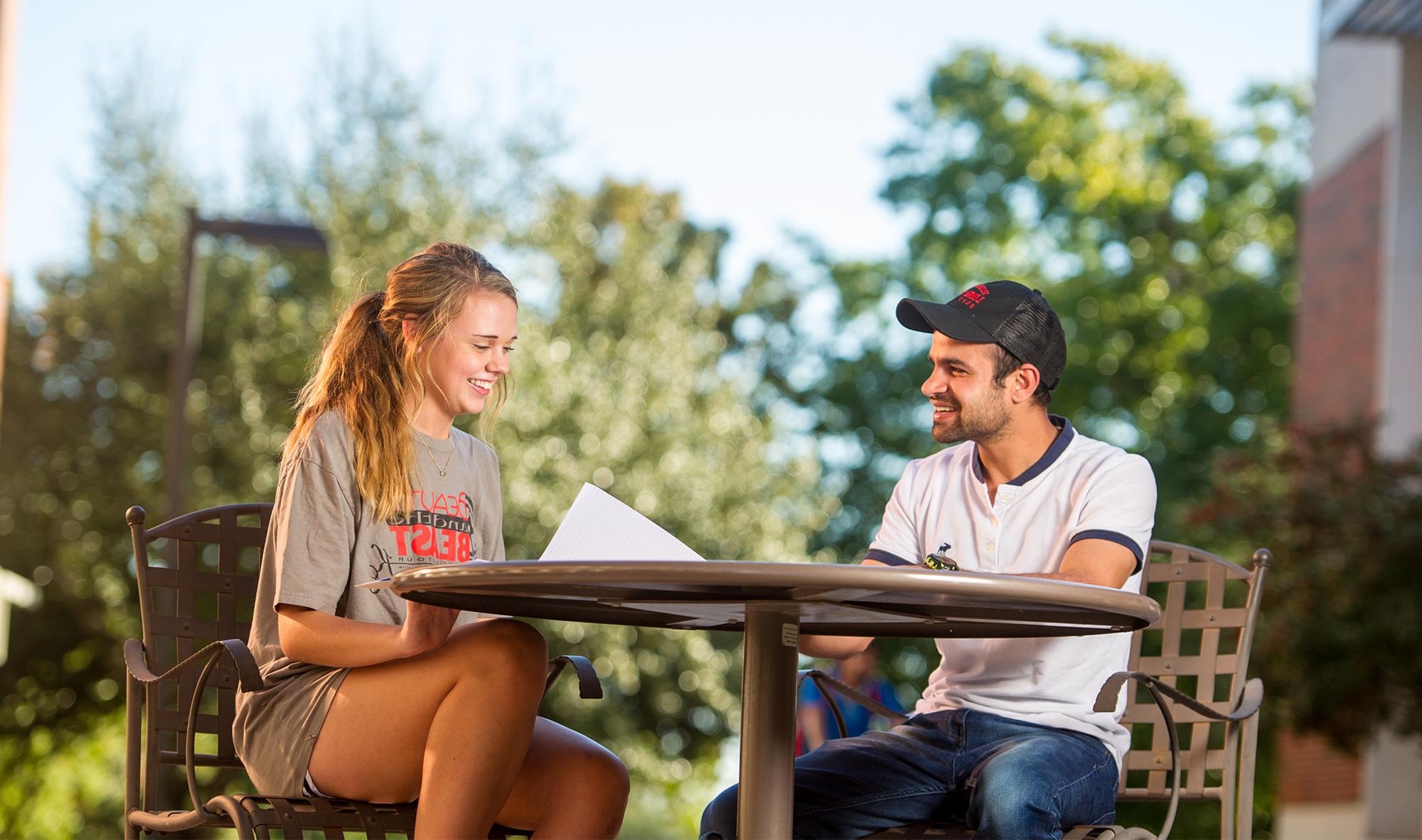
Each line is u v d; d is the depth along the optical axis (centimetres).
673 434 2711
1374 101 1789
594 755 423
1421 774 1504
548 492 2403
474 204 2639
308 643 400
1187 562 503
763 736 381
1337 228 1867
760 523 2783
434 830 380
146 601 462
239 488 2381
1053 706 443
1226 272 3697
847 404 3878
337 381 435
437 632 388
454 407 452
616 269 2864
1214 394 3612
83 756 2603
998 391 464
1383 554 1284
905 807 439
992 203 3812
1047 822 396
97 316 2500
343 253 2455
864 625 443
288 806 391
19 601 2177
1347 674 1284
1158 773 488
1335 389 1844
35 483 2461
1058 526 460
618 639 2502
